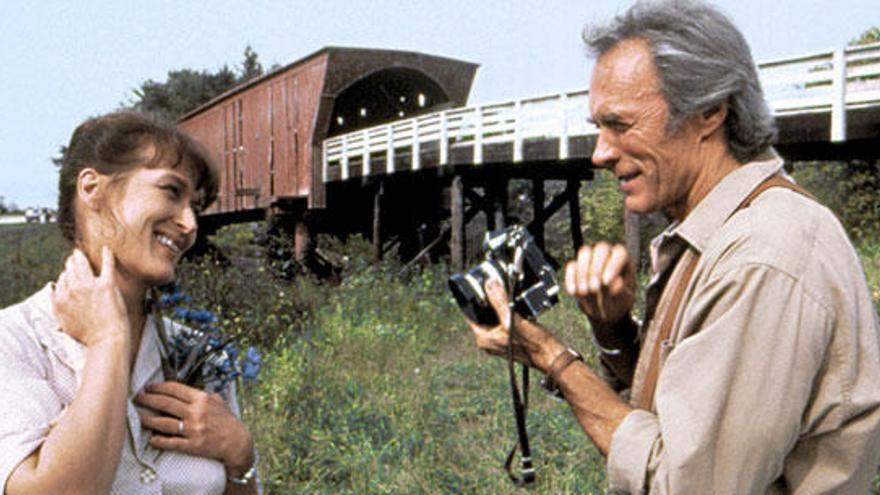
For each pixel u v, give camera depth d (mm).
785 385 1380
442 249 18359
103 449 1362
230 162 23922
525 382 1848
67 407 1447
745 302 1407
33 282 7805
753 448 1391
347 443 5816
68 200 1595
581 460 5293
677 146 1609
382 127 16297
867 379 1432
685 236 1608
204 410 1634
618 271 1834
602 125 1671
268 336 9055
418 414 6535
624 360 1984
